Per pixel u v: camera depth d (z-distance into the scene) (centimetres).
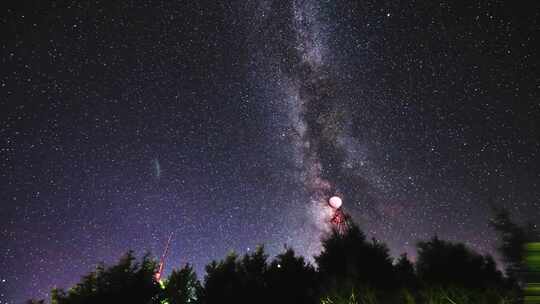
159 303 963
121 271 917
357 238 979
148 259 963
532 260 188
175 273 1028
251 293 904
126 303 883
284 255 977
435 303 554
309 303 856
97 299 858
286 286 895
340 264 925
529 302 182
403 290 660
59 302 842
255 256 1008
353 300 663
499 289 478
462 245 919
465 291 543
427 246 952
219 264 993
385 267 884
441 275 846
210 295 927
